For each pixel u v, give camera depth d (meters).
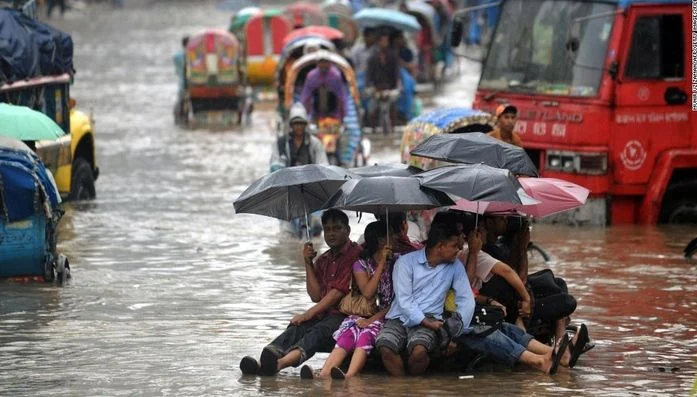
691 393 23.66
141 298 32.47
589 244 39.84
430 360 25.20
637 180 42.66
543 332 27.14
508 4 45.59
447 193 24.53
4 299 32.16
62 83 43.91
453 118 37.22
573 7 43.59
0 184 32.78
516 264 27.09
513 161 26.62
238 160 59.88
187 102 75.25
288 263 37.16
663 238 40.81
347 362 25.86
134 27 156.12
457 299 25.02
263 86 90.62
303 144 41.09
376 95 70.88
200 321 30.08
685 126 42.66
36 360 26.61
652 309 31.16
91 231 42.16
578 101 42.62
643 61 42.41
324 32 72.56
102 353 27.16
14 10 42.75
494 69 45.53
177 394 24.02
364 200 24.61
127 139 68.12
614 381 24.84
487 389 24.23
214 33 74.94
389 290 25.47
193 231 42.28
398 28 80.06
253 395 23.88
